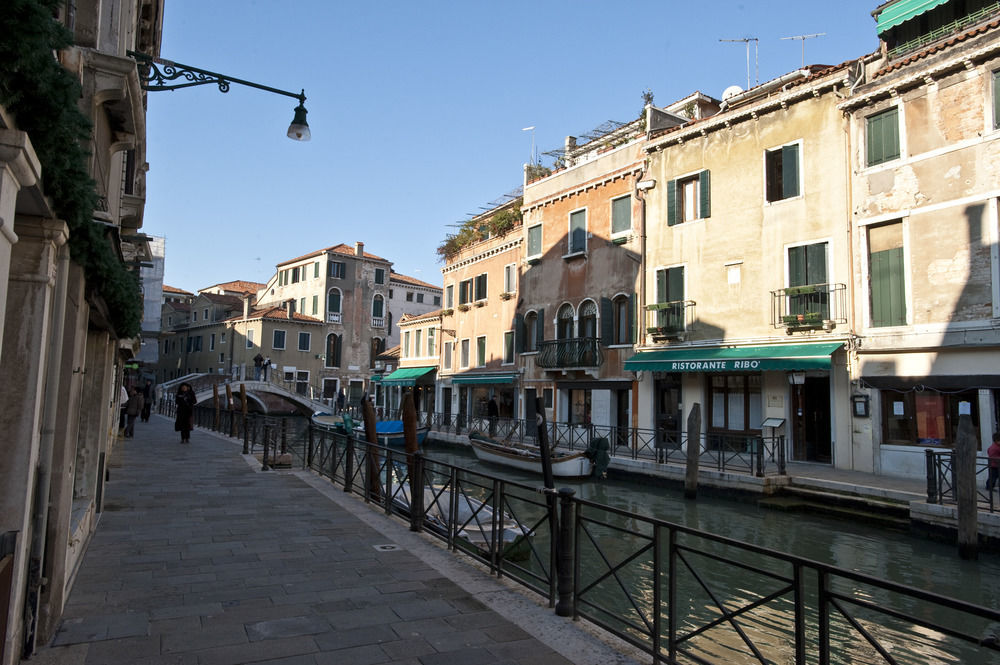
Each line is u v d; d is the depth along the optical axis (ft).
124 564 19.88
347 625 15.06
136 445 58.59
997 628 24.73
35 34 8.04
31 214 11.29
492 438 78.84
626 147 76.02
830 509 44.42
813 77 57.93
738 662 20.35
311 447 45.73
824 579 10.03
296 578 18.78
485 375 100.32
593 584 15.38
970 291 46.06
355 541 23.58
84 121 10.93
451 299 116.06
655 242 71.26
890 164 51.62
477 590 17.95
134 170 33.99
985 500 37.45
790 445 57.67
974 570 32.63
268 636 14.29
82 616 15.29
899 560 34.58
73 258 13.80
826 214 56.18
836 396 53.78
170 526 25.32
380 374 136.26
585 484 60.49
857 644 22.71
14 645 11.28
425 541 23.94
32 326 11.44
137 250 36.47
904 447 48.78
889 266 51.49
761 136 61.87
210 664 12.75
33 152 9.10
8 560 9.88
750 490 48.98
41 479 12.91
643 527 42.39
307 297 168.45
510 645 14.07
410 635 14.53
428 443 101.24
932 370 47.73
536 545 35.91
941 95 48.80
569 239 83.66
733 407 63.00
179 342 192.44
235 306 181.78
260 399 140.26
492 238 102.78
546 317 86.84
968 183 46.80
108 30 18.70
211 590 17.51
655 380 70.08
